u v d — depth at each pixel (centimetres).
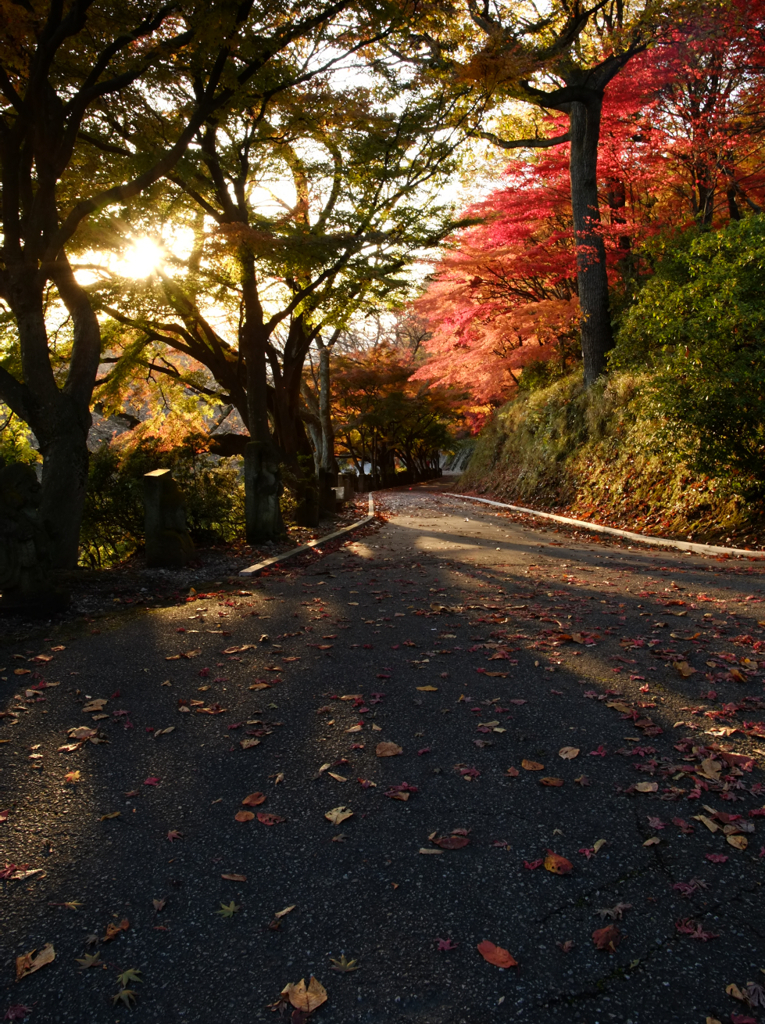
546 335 2133
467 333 2253
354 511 2102
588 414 1655
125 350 1555
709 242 920
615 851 250
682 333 939
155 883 238
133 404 1892
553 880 234
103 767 329
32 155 823
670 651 481
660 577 771
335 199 1546
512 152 2062
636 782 301
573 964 196
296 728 371
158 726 378
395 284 1419
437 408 3594
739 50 1322
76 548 822
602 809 279
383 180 1335
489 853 250
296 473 1547
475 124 1295
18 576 619
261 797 294
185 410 1828
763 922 211
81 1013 183
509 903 223
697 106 1505
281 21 898
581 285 1700
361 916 218
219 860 251
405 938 208
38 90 745
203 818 281
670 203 1725
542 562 923
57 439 806
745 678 420
